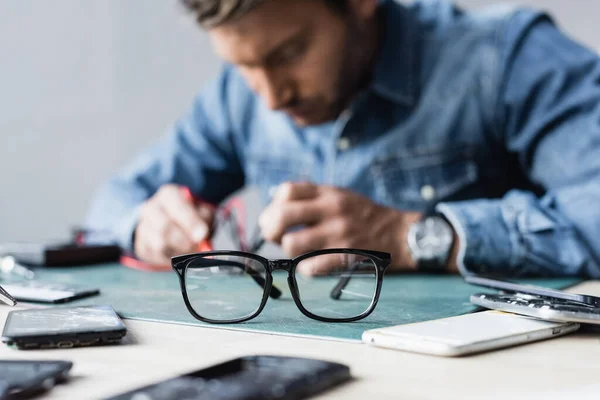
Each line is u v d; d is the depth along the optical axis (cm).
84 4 254
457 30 154
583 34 197
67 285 90
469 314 64
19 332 55
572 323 60
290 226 109
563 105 133
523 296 67
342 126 156
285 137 173
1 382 40
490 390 42
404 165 154
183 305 76
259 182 180
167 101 248
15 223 259
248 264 70
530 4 203
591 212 111
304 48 128
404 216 114
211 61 241
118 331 56
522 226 107
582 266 104
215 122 185
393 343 54
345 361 50
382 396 41
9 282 100
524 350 53
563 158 131
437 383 44
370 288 72
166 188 141
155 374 46
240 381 39
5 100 262
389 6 154
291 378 40
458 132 152
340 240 108
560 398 40
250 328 62
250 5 117
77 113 258
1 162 261
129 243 138
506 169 155
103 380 45
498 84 146
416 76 153
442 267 109
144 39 249
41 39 259
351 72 146
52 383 42
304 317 68
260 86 133
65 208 259
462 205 111
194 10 121
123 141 254
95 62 255
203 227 126
